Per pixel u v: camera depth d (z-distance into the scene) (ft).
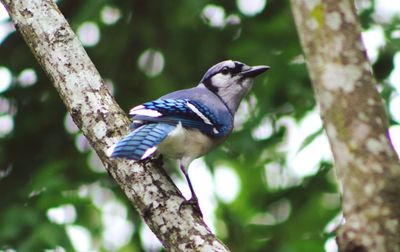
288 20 44.16
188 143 28.37
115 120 25.00
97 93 25.32
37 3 26.27
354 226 17.19
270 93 42.63
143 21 45.14
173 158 28.58
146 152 23.89
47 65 25.79
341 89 18.16
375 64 41.98
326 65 18.42
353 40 18.42
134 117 26.11
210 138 29.30
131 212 42.98
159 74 45.78
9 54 44.57
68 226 38.65
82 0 44.16
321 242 40.42
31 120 44.88
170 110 27.40
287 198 43.47
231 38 45.85
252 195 45.78
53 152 44.52
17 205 39.14
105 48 45.21
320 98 18.45
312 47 18.67
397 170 17.34
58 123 45.01
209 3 43.96
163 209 23.39
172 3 44.60
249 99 44.01
